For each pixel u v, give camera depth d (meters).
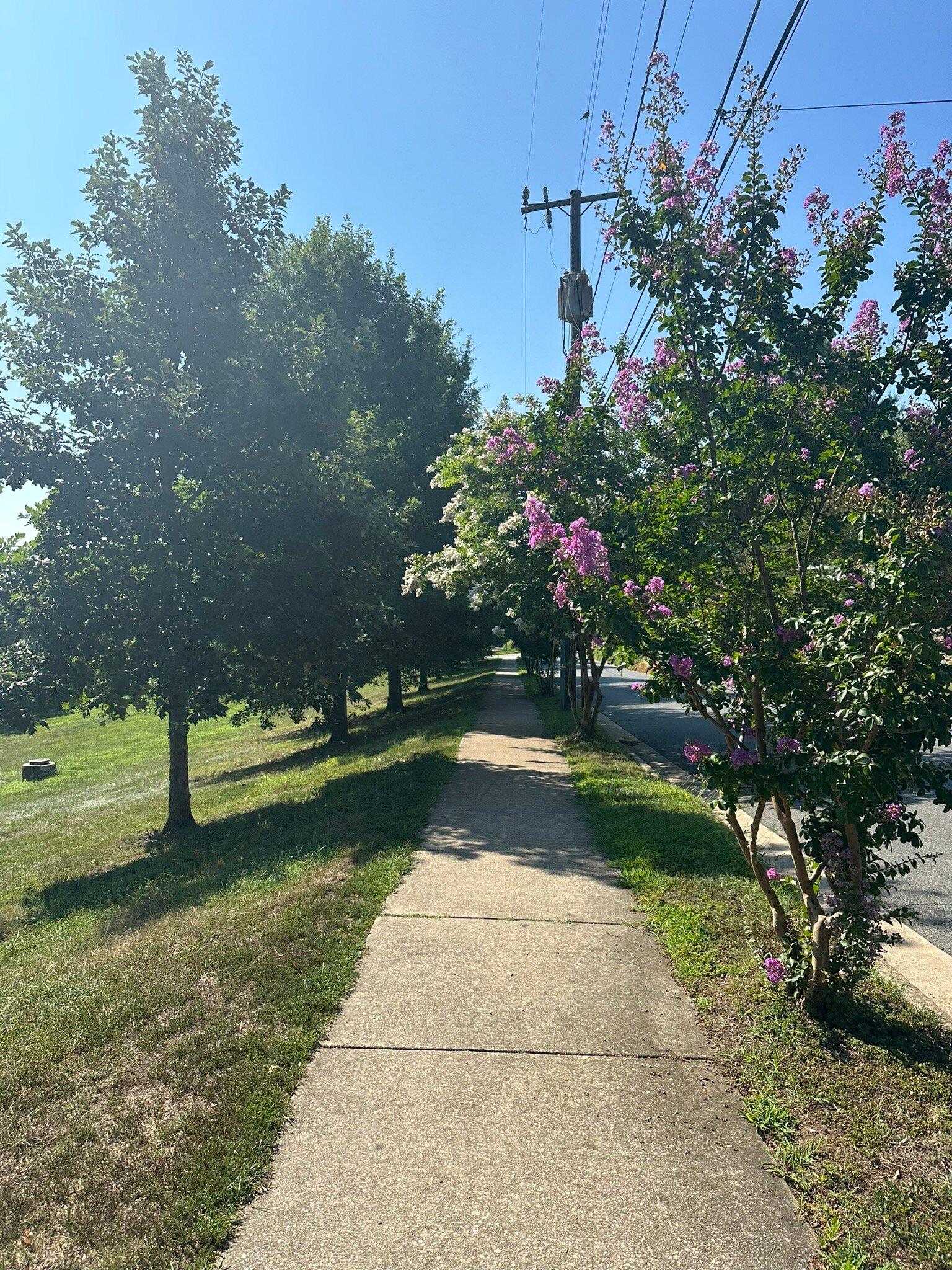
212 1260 2.72
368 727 26.78
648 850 7.55
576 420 8.84
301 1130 3.44
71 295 12.95
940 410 4.30
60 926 8.15
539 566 12.90
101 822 17.45
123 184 12.94
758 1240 2.80
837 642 3.60
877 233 4.52
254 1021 4.34
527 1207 2.96
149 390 12.37
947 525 3.67
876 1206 2.92
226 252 13.72
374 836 8.45
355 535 15.09
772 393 4.71
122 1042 4.20
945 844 8.22
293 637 14.00
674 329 4.62
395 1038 4.20
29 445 12.46
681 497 4.57
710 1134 3.39
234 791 17.81
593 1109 3.57
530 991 4.73
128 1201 2.99
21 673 13.00
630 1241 2.80
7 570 13.14
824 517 4.53
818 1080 3.74
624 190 4.77
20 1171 3.17
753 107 4.59
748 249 4.61
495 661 81.25
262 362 13.37
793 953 4.47
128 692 13.16
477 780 11.84
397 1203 2.99
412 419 24.81
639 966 5.08
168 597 12.96
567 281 16.81
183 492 13.77
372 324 24.28
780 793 4.20
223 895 7.34
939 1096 3.59
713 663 4.02
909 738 3.83
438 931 5.68
